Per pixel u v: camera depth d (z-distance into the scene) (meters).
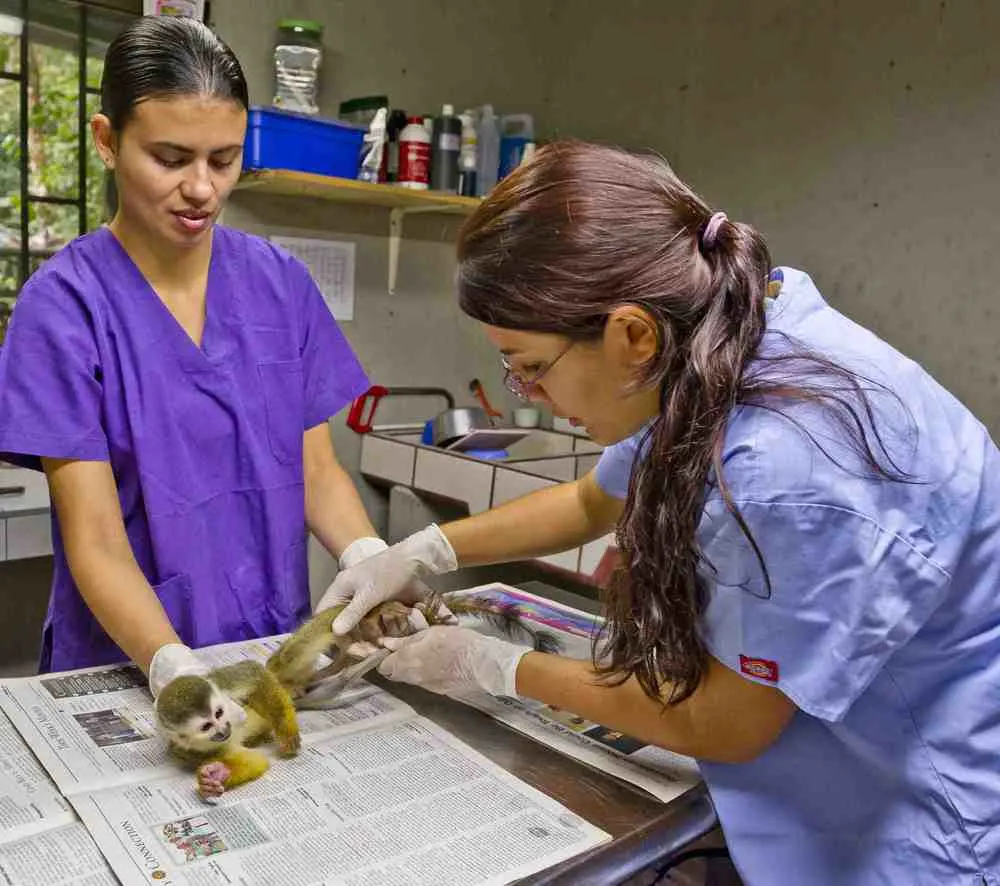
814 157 2.37
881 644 0.71
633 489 0.77
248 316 1.33
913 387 0.78
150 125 1.08
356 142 2.40
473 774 0.88
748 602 0.73
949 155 2.11
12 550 1.96
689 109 2.65
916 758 0.79
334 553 1.42
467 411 2.60
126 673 1.09
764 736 0.77
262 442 1.33
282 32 2.41
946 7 2.08
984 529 0.77
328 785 0.84
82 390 1.15
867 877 0.80
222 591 1.31
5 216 2.24
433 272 2.88
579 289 0.69
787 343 0.76
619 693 0.85
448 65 2.79
